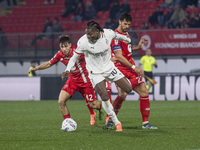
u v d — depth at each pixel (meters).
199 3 68.81
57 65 61.38
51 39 63.28
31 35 64.38
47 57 63.44
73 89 23.33
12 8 82.06
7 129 23.44
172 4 70.94
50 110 39.88
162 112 35.47
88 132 21.25
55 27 74.06
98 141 17.86
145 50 60.34
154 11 72.06
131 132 20.91
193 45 58.75
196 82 54.12
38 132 21.69
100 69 20.56
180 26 67.06
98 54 20.17
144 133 20.45
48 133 21.16
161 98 55.59
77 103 50.47
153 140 17.94
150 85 56.16
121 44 22.45
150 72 56.25
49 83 60.12
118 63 22.97
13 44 65.25
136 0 73.44
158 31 59.72
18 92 61.78
